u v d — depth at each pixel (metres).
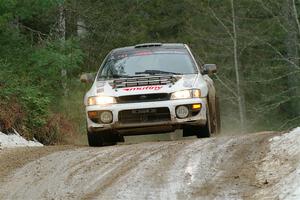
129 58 30.42
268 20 85.31
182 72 29.44
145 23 86.69
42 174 21.31
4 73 38.88
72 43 47.72
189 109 27.25
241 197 16.97
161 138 60.88
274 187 17.11
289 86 82.88
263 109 77.81
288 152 19.66
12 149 27.52
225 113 86.44
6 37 45.59
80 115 47.25
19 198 18.83
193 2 88.81
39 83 44.91
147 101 27.22
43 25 52.97
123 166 21.02
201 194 17.52
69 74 53.69
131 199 17.58
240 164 19.80
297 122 81.62
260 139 22.67
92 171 20.86
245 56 88.75
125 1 79.06
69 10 57.31
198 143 23.41
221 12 87.75
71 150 25.36
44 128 38.56
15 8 45.00
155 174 19.66
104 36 67.00
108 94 27.53
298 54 81.31
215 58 87.00
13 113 35.69
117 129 27.47
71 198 18.25
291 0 76.38
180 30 90.19
